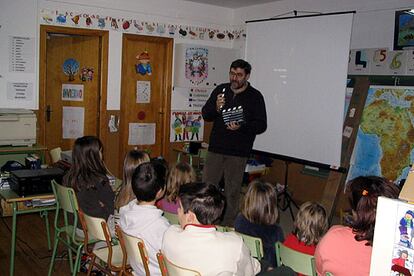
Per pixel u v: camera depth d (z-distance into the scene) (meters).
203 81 6.66
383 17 5.00
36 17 5.45
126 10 6.10
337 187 4.99
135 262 2.30
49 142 6.01
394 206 1.00
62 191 3.06
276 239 2.67
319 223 2.51
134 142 6.52
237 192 4.25
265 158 6.10
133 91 6.43
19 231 4.42
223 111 4.20
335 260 1.79
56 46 5.91
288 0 6.10
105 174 3.19
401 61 4.82
